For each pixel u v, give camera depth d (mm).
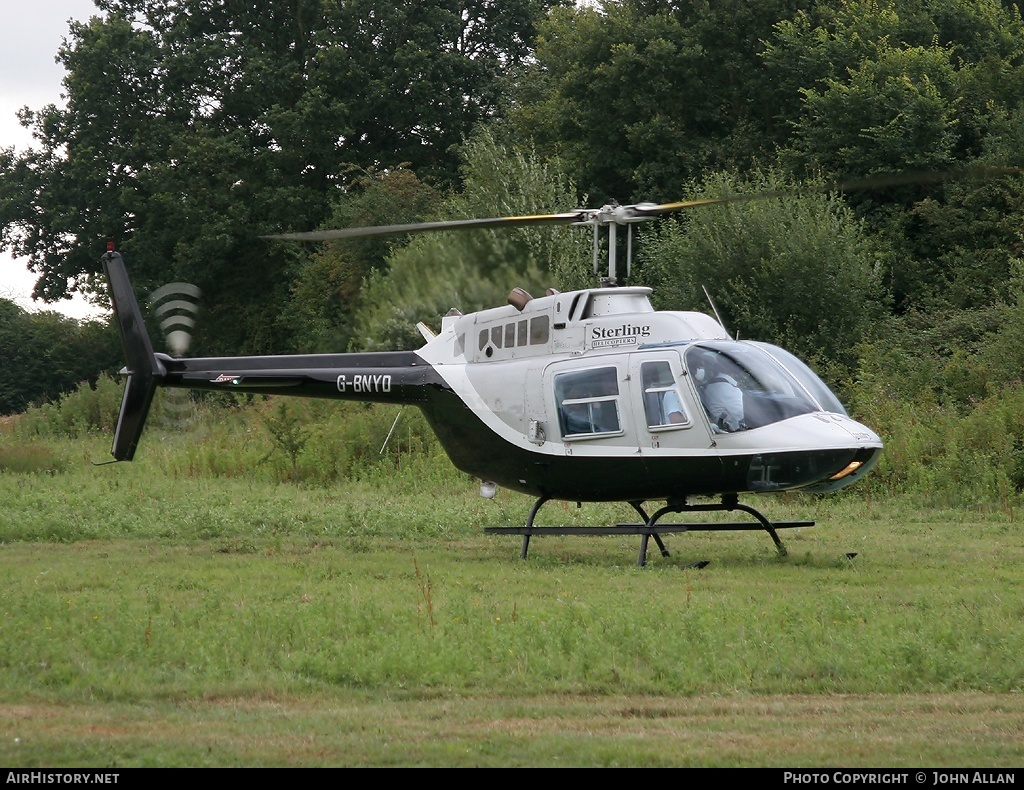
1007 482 55281
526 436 39781
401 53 135625
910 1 111688
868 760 18219
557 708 20984
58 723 19734
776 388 36938
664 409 37156
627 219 38875
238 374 45688
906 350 83812
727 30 112500
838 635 25688
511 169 96875
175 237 131625
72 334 144000
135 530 45344
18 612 27875
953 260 95188
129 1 144250
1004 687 22562
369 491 62125
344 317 112000
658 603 29375
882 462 59406
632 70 110250
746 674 23016
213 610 28641
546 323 40062
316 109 130500
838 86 99562
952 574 35656
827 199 94500
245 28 142500
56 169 139250
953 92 101500
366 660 23266
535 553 41000
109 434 92938
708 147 108375
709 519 50562
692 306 87000
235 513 48969
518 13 150750
